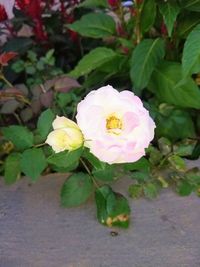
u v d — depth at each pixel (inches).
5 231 16.0
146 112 14.5
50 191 17.5
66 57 25.4
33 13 23.9
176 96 19.3
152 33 21.8
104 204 15.9
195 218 16.1
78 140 14.6
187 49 17.3
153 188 16.8
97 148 14.2
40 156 16.1
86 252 15.1
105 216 15.8
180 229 15.7
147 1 20.1
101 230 15.8
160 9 19.2
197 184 17.0
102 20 22.0
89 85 21.3
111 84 22.0
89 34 21.7
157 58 19.5
